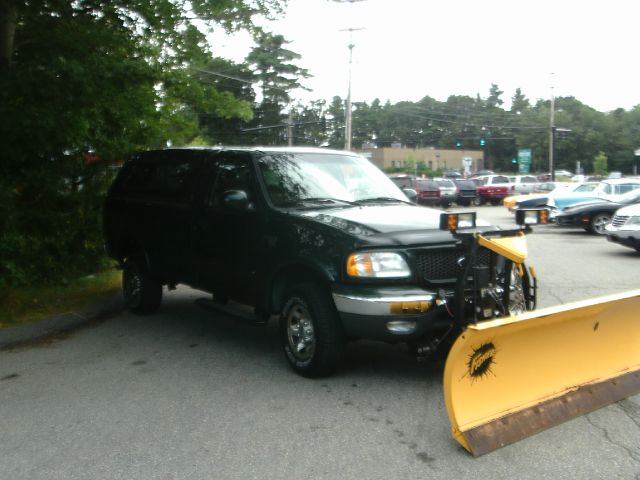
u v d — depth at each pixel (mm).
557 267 12695
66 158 10375
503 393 4375
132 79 8477
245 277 6316
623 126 110375
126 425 4734
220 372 5965
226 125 54688
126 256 8672
